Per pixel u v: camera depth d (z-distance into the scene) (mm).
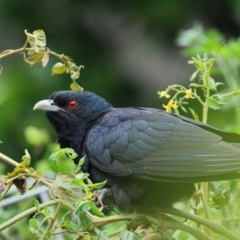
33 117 21734
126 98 24266
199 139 10266
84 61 24453
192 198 10438
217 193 9539
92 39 24672
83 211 8164
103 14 24891
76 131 11352
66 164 11578
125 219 9297
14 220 8484
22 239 12414
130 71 24375
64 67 9734
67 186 8312
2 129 21578
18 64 22547
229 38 25844
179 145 10305
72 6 24656
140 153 10430
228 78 13227
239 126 12352
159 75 24328
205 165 9922
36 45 9289
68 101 11414
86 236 8375
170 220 10016
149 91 24203
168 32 24828
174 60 24516
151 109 11016
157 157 10320
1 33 23953
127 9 25000
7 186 8477
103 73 24344
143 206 10320
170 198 10250
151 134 10508
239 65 13859
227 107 13430
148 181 10312
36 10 24250
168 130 10500
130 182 10422
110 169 10492
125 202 10422
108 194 10641
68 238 12148
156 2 24859
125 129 10680
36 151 14578
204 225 9320
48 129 21594
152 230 9562
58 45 24453
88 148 10820
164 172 10141
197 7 24766
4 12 24078
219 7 25031
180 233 10000
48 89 22109
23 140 21594
